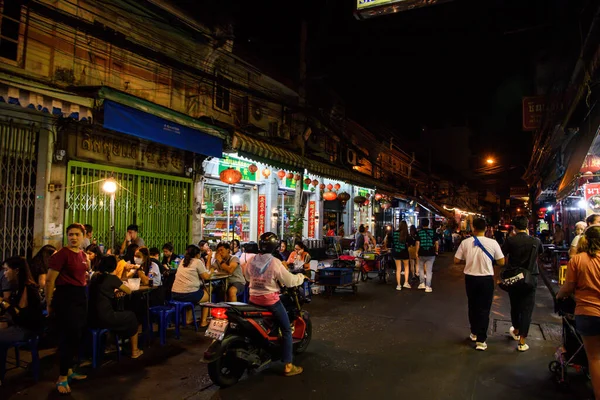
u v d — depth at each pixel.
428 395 4.46
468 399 4.37
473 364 5.41
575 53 7.63
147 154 9.75
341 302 9.49
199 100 10.66
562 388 4.63
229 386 4.68
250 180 14.48
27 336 4.74
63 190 7.79
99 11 8.30
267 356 5.16
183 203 10.70
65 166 7.86
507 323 7.58
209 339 6.39
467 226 41.84
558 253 13.52
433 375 5.03
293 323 5.70
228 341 4.65
